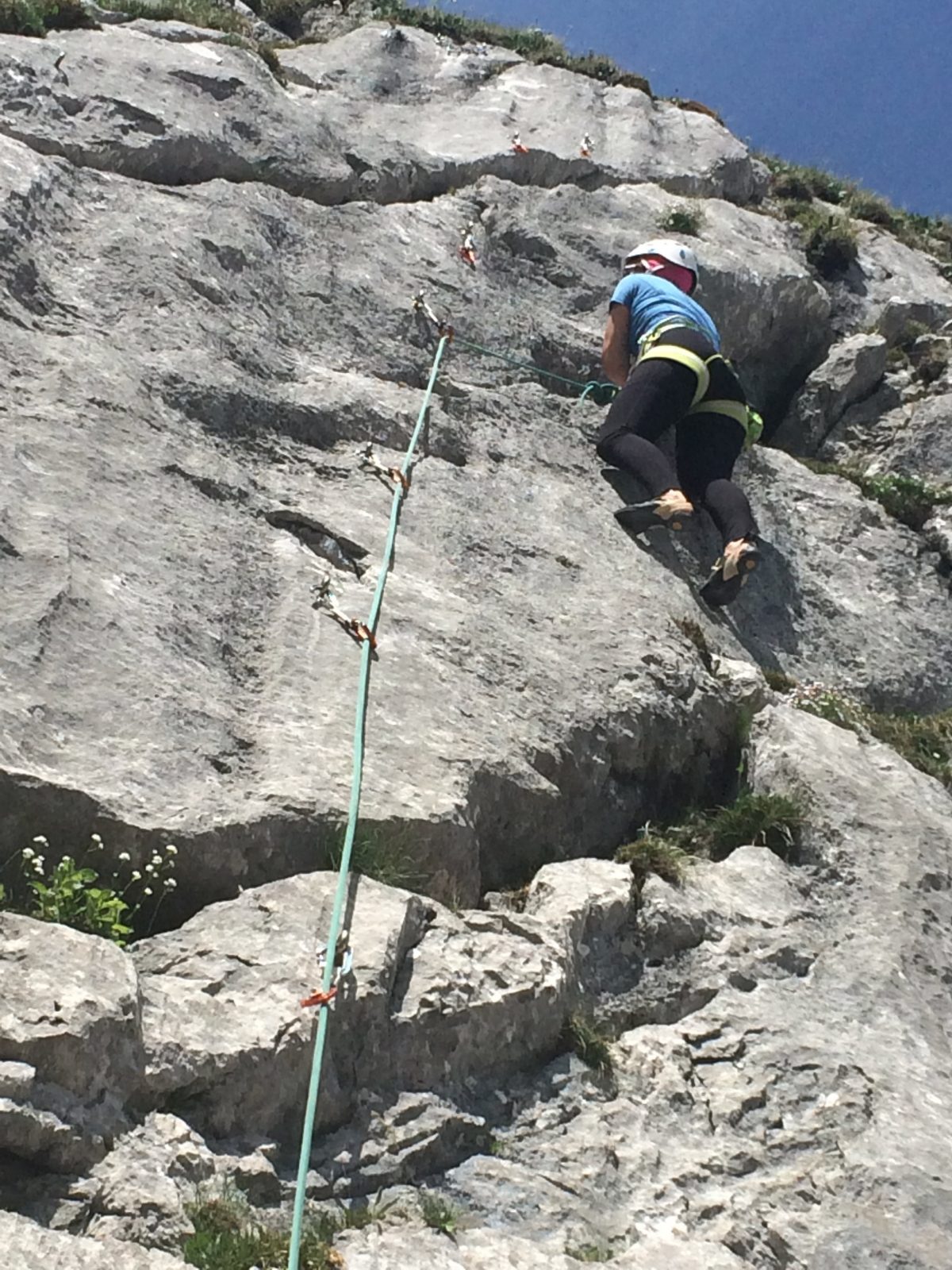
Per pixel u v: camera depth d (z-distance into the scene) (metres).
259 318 8.38
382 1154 4.54
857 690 8.84
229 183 9.23
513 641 6.95
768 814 6.57
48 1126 3.96
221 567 6.53
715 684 7.26
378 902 5.10
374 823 5.49
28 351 7.09
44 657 5.49
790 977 5.82
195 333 7.86
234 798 5.37
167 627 5.99
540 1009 5.12
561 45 14.64
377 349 8.78
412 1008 4.83
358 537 7.15
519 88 13.06
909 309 12.18
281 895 5.06
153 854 5.07
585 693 6.80
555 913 5.59
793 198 13.70
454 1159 4.69
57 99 9.15
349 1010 4.68
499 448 8.56
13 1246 3.65
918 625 9.44
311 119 10.45
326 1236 4.19
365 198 10.36
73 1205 3.94
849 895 6.31
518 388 9.18
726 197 13.01
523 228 10.40
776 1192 4.86
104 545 6.18
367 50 13.02
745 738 7.20
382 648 6.47
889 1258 4.63
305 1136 4.26
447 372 8.95
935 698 9.13
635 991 5.64
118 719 5.45
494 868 6.11
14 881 4.93
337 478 7.61
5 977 4.18
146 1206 3.97
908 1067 5.45
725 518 8.18
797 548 9.55
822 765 6.85
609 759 6.68
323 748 5.76
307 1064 4.54
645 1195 4.75
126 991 4.27
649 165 12.41
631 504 8.69
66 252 7.99
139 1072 4.22
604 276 10.49
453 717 6.26
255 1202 4.24
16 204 7.80
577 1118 4.99
